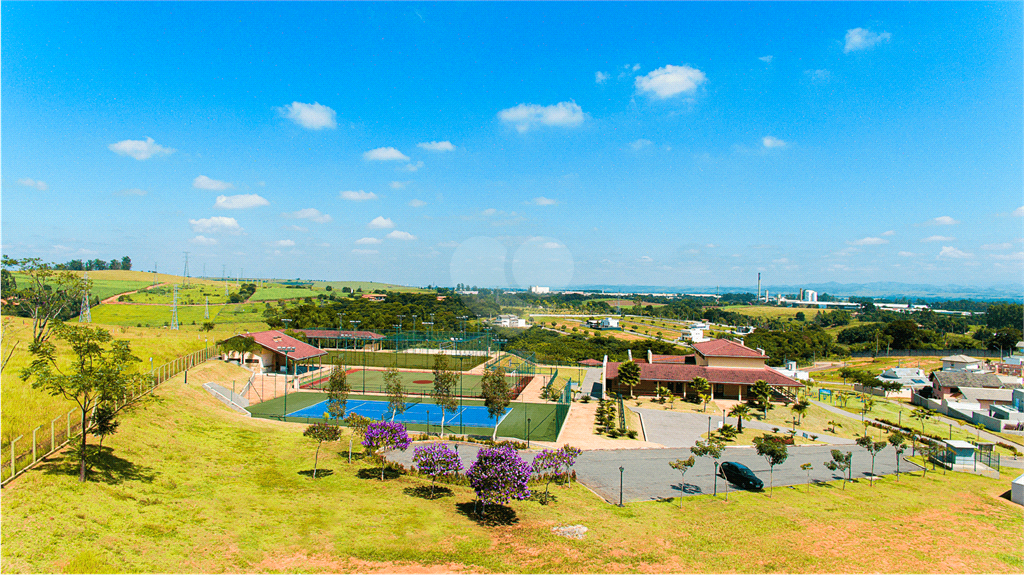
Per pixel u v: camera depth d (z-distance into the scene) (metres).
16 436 26.72
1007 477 45.44
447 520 25.80
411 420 54.38
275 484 29.30
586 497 32.00
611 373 78.50
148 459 29.41
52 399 32.16
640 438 50.53
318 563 19.92
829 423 64.19
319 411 56.00
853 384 102.81
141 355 57.31
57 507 20.78
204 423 40.31
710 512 30.31
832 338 180.25
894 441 44.31
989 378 85.62
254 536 21.67
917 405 87.25
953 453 48.16
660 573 21.67
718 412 65.06
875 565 24.06
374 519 25.06
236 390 61.34
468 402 65.69
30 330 57.62
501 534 24.53
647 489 34.56
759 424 60.03
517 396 71.62
